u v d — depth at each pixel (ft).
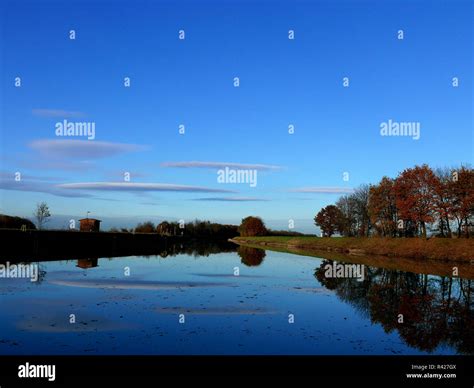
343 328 62.90
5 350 49.80
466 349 54.34
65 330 57.93
